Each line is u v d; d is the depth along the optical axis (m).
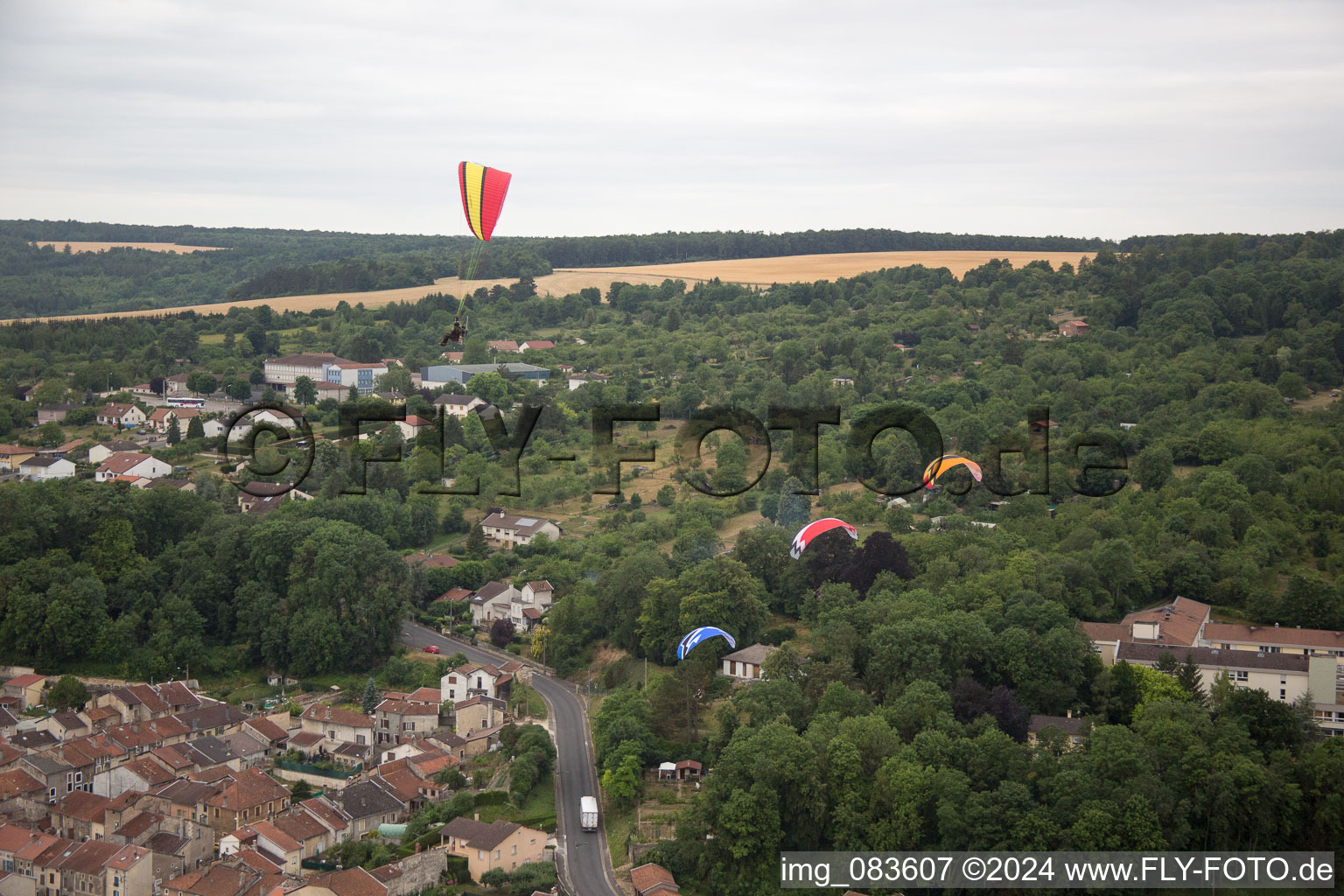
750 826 133.25
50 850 149.00
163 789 161.00
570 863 143.00
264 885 140.00
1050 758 133.62
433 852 140.88
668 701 168.88
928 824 132.25
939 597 177.75
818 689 158.62
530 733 170.75
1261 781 127.00
